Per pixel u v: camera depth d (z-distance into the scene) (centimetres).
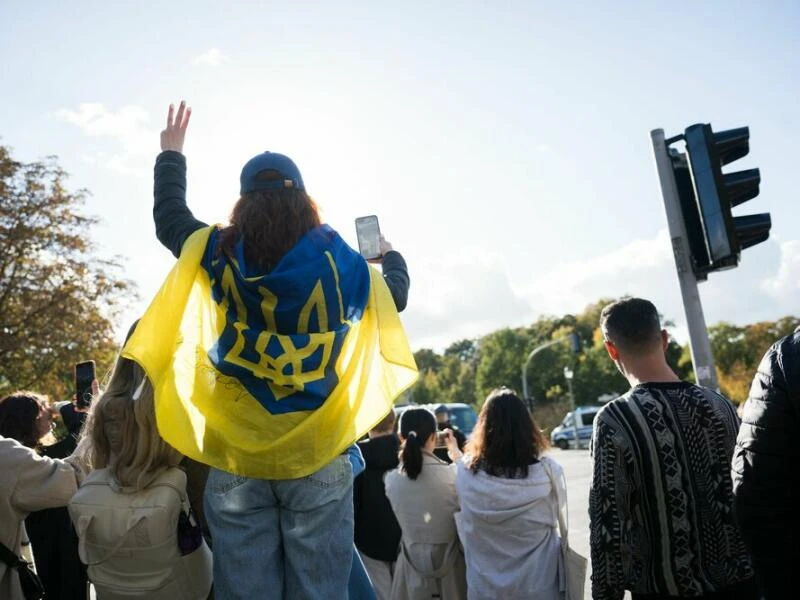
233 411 226
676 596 286
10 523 325
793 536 215
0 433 398
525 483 392
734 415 301
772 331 9956
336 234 249
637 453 289
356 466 261
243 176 250
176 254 255
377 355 249
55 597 414
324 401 227
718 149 622
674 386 303
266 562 228
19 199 2831
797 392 213
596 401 8025
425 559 460
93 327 2888
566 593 391
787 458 215
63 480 327
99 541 274
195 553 279
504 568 391
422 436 470
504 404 405
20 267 2833
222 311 231
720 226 592
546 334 11981
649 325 311
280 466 222
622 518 287
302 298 229
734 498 225
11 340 2709
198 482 293
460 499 408
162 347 227
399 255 288
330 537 230
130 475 275
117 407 285
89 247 2933
